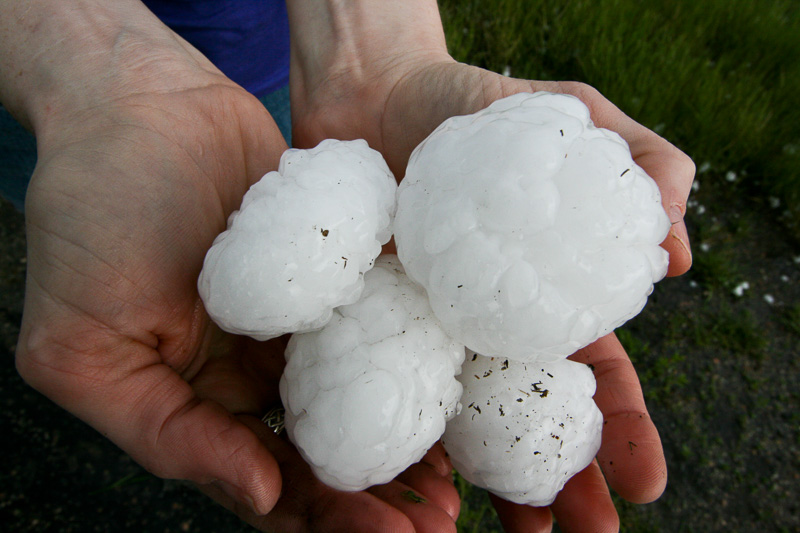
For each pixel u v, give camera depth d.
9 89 0.16
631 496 0.16
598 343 0.18
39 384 0.14
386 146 0.21
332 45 0.22
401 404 0.13
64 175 0.14
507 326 0.12
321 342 0.13
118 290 0.14
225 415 0.14
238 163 0.18
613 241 0.12
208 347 0.17
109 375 0.14
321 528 0.14
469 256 0.12
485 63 0.40
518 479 0.14
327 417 0.13
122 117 0.15
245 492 0.13
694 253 0.38
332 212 0.13
